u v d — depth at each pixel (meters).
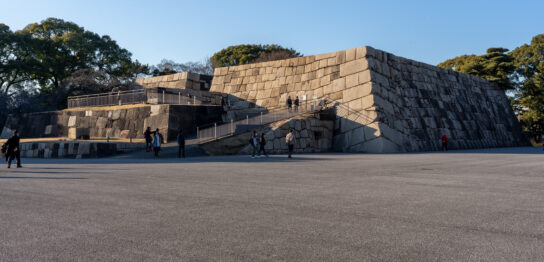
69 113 37.31
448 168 12.66
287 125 29.12
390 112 32.47
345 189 7.32
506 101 51.16
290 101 34.25
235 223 4.34
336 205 5.52
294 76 39.50
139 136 31.55
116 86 55.62
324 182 8.59
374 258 3.05
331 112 34.25
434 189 7.28
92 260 3.02
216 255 3.14
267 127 28.72
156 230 4.00
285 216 4.73
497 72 51.62
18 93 53.09
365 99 31.94
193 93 40.16
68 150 24.75
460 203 5.65
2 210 5.16
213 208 5.30
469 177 9.60
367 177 9.72
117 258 3.07
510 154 23.56
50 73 58.28
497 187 7.55
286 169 12.59
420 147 33.97
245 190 7.21
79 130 32.31
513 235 3.74
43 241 3.59
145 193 6.81
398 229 4.02
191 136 30.58
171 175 10.44
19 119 40.84
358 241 3.56
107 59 63.66
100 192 6.94
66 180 9.15
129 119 32.75
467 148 39.19
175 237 3.73
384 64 34.69
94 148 23.28
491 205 5.47
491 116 46.12
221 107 34.56
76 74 55.25
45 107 53.47
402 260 2.99
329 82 35.81
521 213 4.87
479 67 51.75
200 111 32.47
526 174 10.37
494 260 2.97
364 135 31.14
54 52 58.34
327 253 3.19
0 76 54.72
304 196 6.42
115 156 23.84
